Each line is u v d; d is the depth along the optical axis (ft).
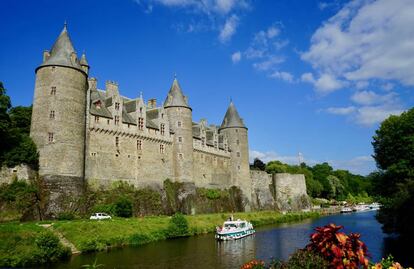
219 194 208.54
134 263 85.46
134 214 147.02
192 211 176.96
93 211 130.31
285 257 94.53
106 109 156.66
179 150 184.24
